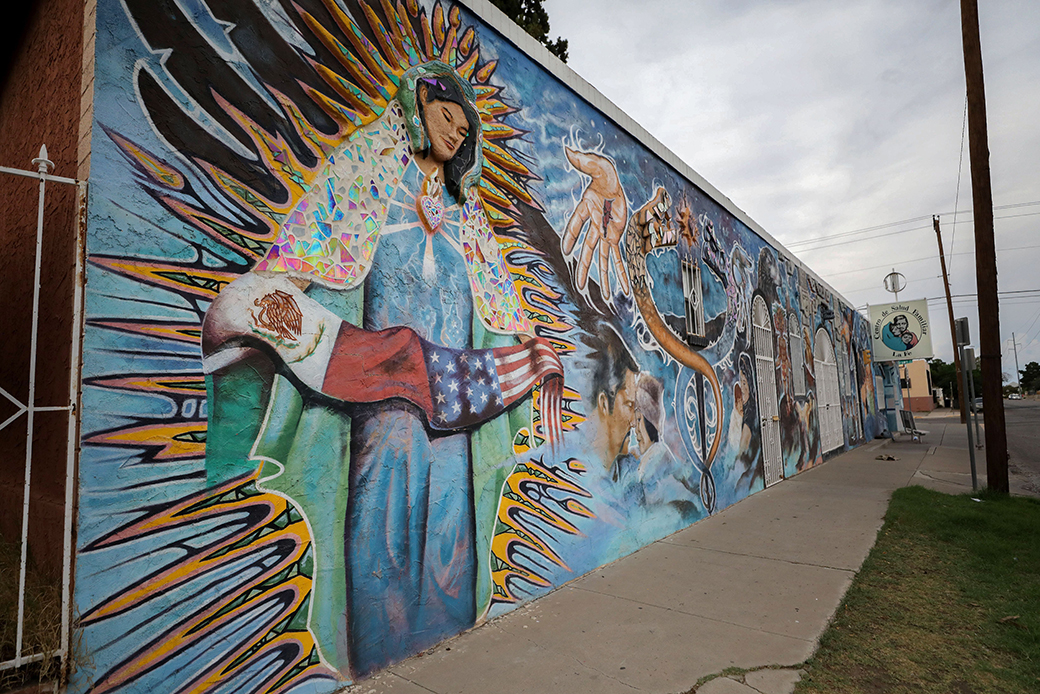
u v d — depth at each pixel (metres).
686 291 7.95
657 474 6.61
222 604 2.63
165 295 2.53
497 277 4.57
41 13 3.24
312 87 3.26
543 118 5.32
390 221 3.67
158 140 2.57
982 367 8.92
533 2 14.66
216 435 2.65
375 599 3.33
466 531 4.02
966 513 7.08
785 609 4.25
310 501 3.03
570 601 4.50
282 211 3.04
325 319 3.19
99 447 2.29
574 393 5.34
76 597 2.19
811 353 14.09
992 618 4.06
